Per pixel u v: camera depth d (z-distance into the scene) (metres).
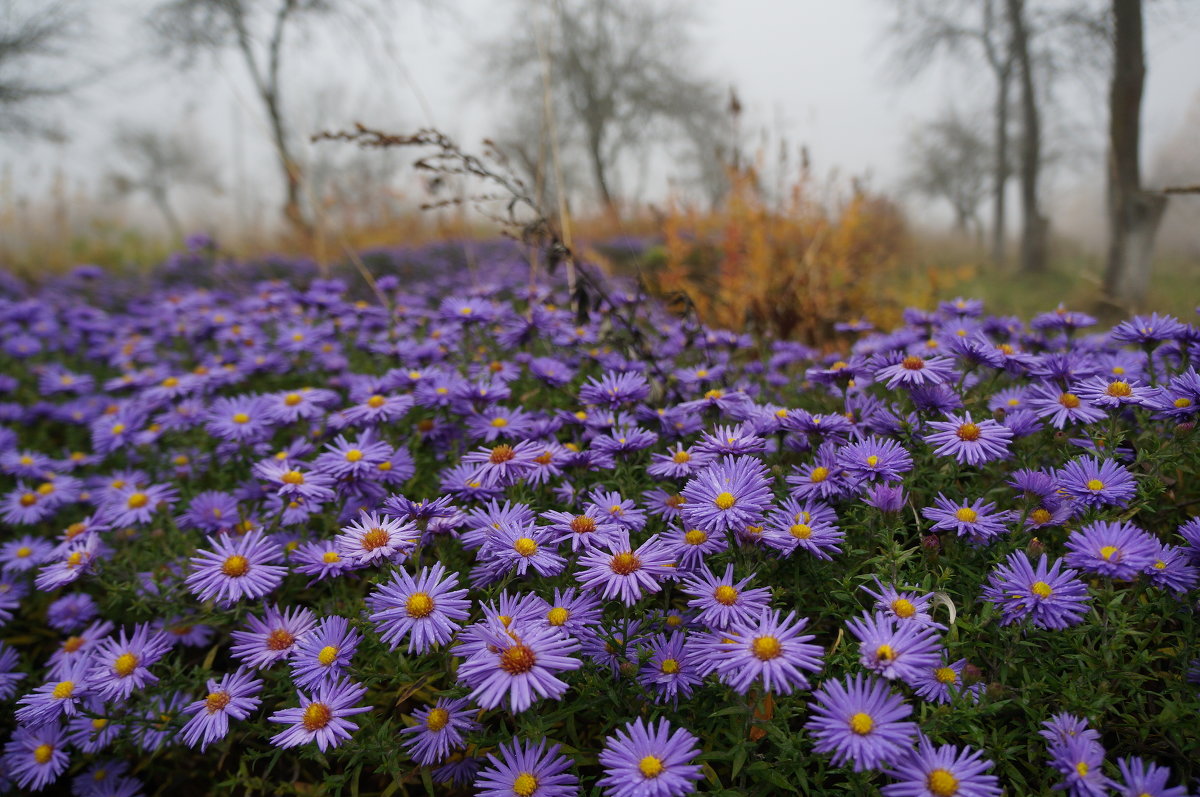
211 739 0.29
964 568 0.30
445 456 0.42
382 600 0.27
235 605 0.34
